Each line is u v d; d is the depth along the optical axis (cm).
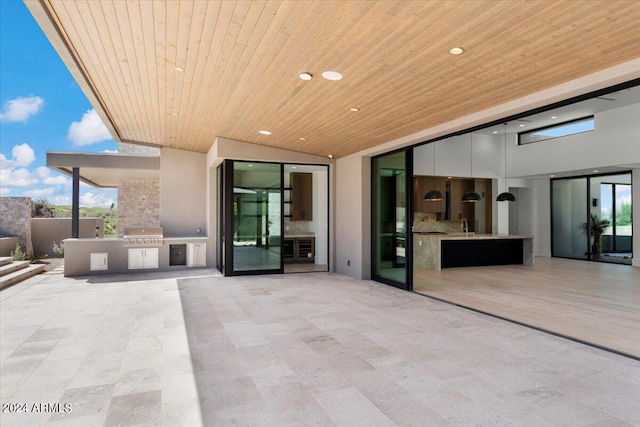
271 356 335
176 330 409
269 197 795
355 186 757
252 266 782
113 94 507
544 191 1191
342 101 460
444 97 420
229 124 623
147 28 325
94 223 1270
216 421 231
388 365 315
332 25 292
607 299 566
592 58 314
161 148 891
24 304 529
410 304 530
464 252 952
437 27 282
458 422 230
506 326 425
